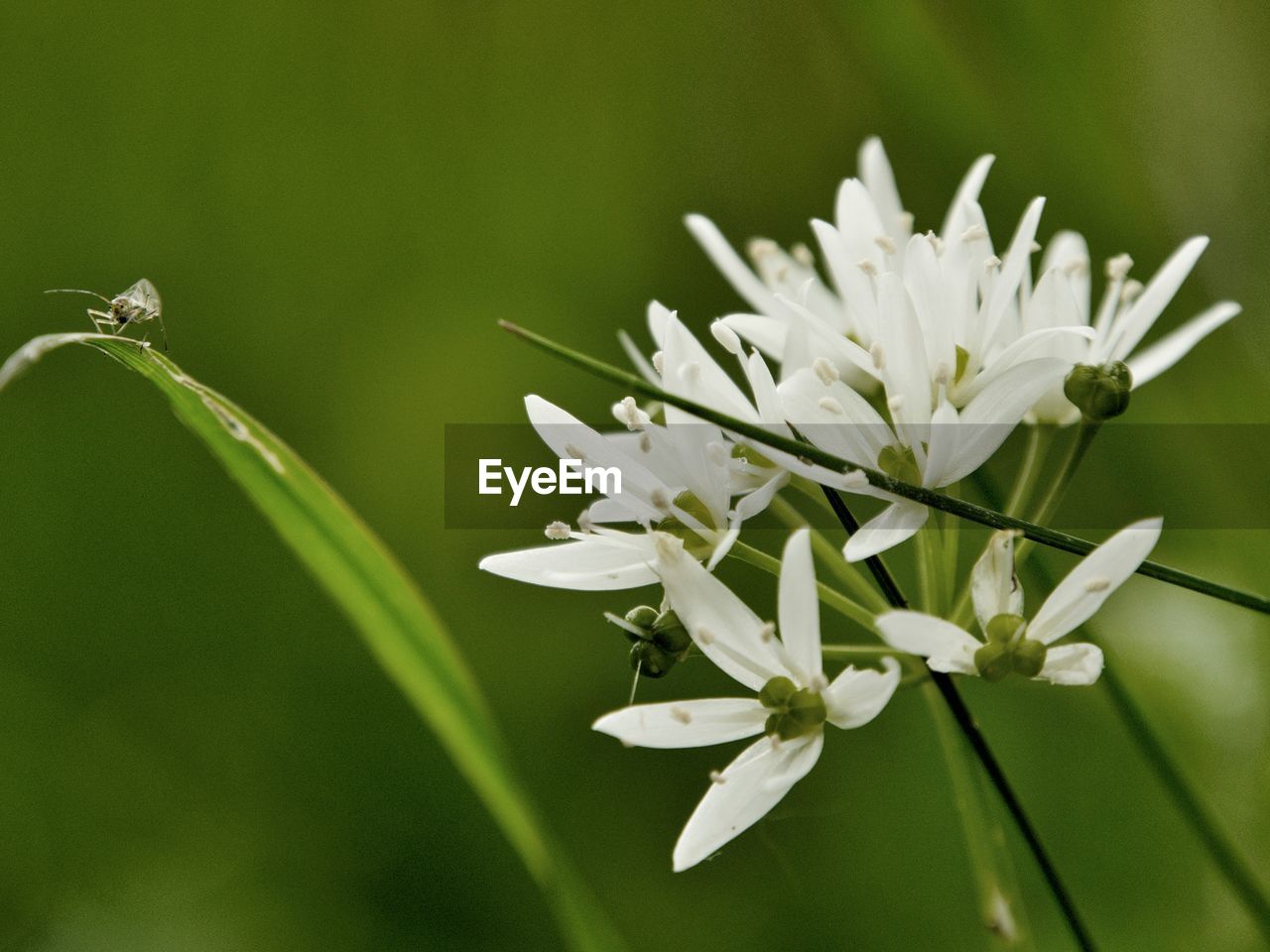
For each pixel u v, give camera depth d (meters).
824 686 0.17
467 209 0.35
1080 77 0.24
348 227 0.35
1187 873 0.23
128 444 0.32
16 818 0.29
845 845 0.26
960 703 0.17
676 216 0.34
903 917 0.25
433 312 0.34
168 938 0.27
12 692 0.30
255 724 0.29
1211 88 0.24
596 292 0.34
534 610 0.30
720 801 0.17
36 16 0.35
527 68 0.37
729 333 0.17
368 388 0.33
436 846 0.28
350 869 0.28
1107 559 0.16
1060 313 0.18
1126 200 0.24
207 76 0.36
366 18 0.37
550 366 0.33
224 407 0.18
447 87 0.36
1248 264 0.24
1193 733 0.23
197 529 0.31
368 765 0.29
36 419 0.32
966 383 0.17
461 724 0.19
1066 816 0.24
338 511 0.18
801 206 0.33
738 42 0.33
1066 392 0.18
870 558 0.17
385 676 0.29
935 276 0.17
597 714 0.29
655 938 0.26
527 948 0.27
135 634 0.30
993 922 0.19
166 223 0.35
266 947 0.27
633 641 0.17
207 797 0.29
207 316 0.34
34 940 0.28
